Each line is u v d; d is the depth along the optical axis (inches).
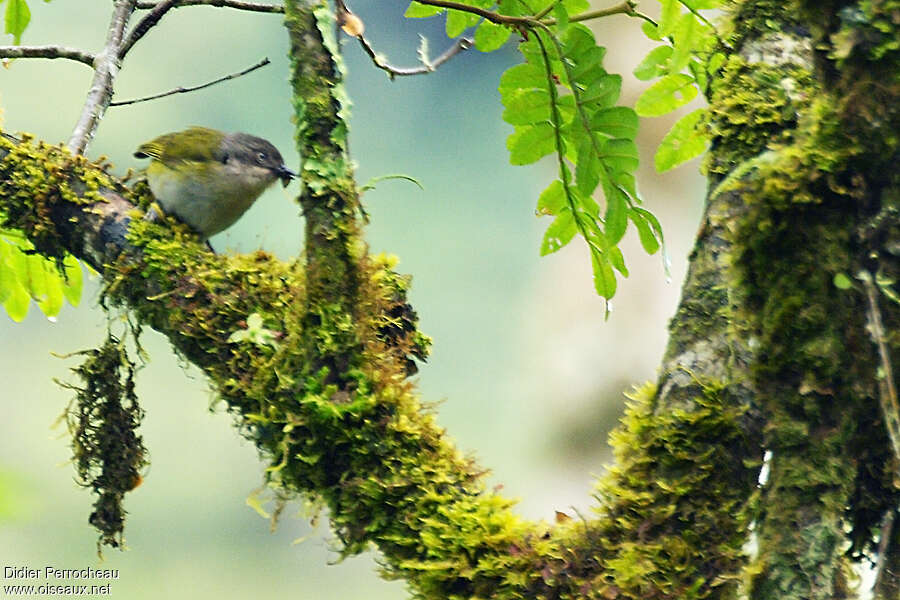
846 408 170.7
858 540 180.4
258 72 1034.1
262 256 237.6
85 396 247.3
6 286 308.5
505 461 548.7
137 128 989.8
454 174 1019.3
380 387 203.5
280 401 205.5
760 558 171.3
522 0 257.0
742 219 173.5
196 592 708.7
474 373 887.1
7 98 883.4
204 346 222.7
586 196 236.7
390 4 1038.4
